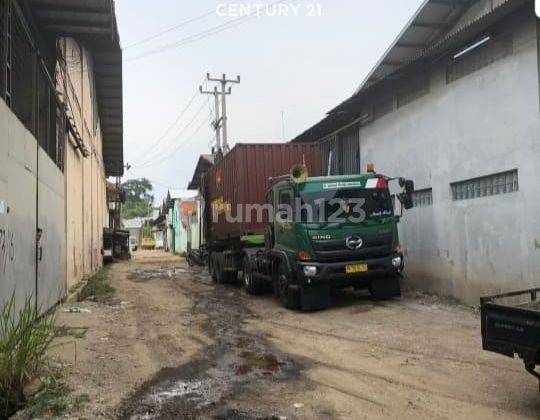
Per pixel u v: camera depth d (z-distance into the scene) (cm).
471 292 1125
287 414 541
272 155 1546
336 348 815
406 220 1384
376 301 1209
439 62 1216
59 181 1275
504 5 934
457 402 565
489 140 1066
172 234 5909
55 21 1174
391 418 525
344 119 1731
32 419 524
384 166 1489
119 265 3161
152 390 623
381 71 1747
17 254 824
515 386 609
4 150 754
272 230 1299
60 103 1312
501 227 1038
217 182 1919
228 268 1698
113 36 1312
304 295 1133
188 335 939
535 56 948
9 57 850
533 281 954
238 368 718
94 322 1049
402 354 762
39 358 634
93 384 636
